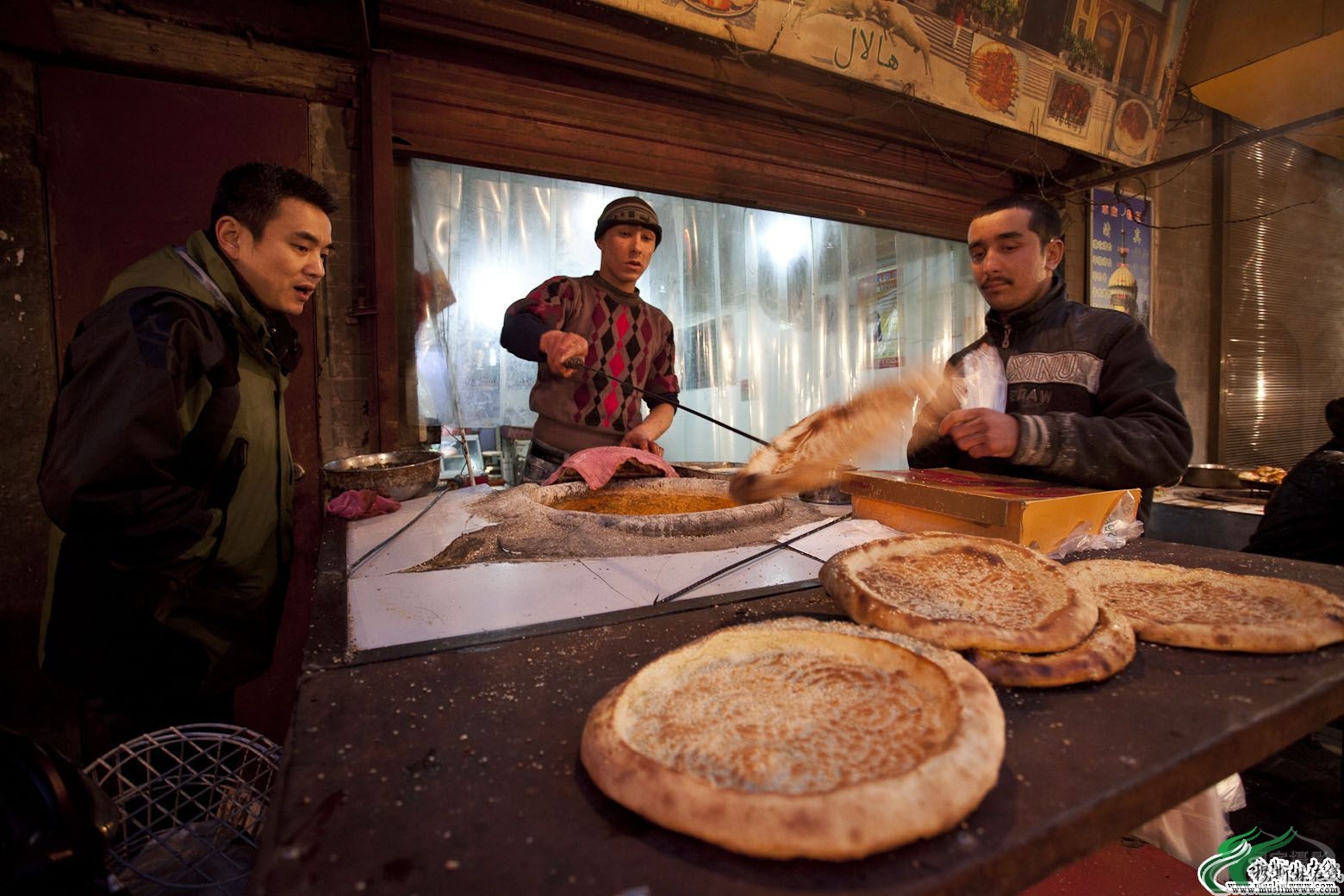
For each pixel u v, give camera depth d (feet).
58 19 6.95
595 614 3.09
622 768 1.58
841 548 4.29
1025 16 11.43
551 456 8.37
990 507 3.96
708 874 1.35
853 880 1.33
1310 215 19.94
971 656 2.27
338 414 8.51
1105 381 5.73
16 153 6.81
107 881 2.18
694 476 7.45
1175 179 16.81
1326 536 7.14
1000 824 1.49
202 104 7.57
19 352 6.88
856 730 1.81
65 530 4.25
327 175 8.27
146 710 5.82
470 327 9.59
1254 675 2.26
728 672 2.22
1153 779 1.68
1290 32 14.12
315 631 2.90
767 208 11.12
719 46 9.53
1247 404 18.57
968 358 5.62
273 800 1.62
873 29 10.11
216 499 5.26
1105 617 2.60
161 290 4.69
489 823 1.52
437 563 4.06
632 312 8.64
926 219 12.89
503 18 8.40
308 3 8.16
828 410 3.58
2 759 2.20
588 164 9.52
